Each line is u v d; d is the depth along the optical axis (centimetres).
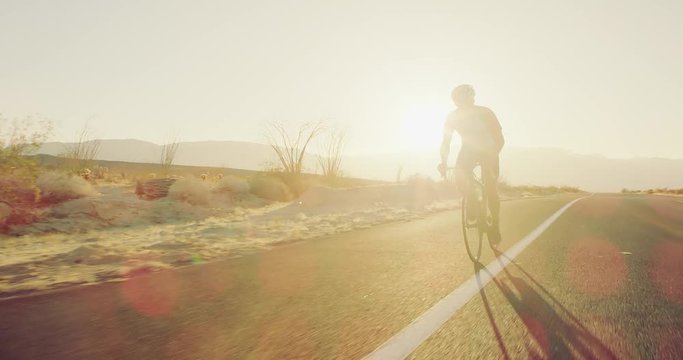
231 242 794
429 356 249
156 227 1100
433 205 1914
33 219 1002
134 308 359
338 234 867
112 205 1201
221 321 320
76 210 1107
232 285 437
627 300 372
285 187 2128
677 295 390
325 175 2564
